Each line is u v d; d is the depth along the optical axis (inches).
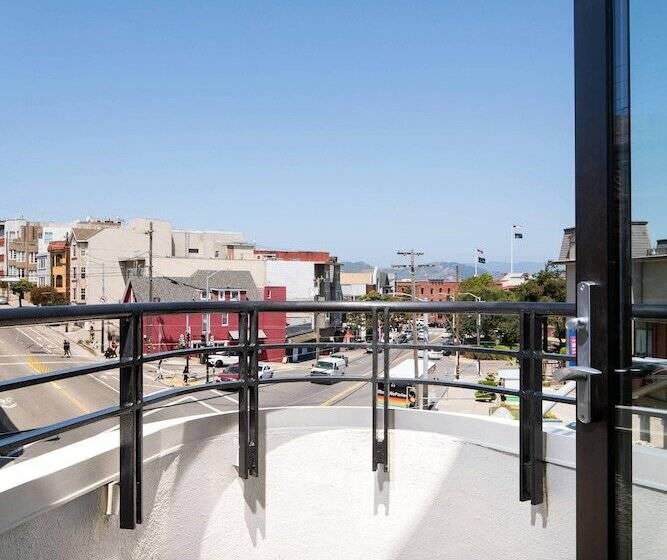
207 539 97.4
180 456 93.1
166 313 83.4
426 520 101.3
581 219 58.4
